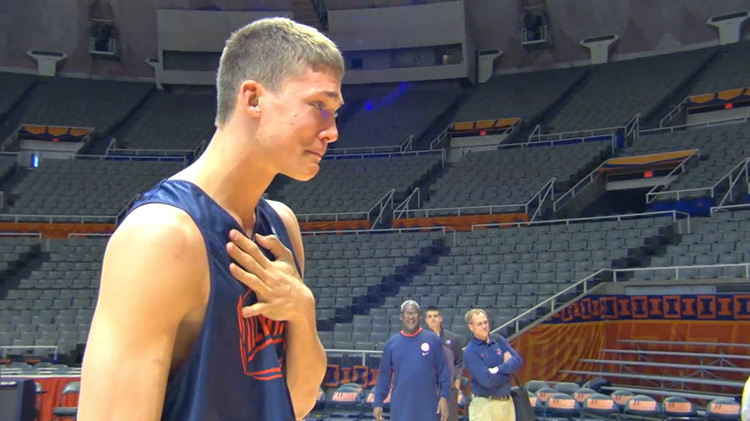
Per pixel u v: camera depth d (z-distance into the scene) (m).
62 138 21.19
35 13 22.70
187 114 22.84
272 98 0.90
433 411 4.76
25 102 21.92
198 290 0.84
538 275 11.86
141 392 0.78
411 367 4.78
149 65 24.08
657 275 10.93
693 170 15.22
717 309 9.92
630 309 10.84
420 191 18.08
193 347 0.84
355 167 19.70
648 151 16.94
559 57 23.12
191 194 0.89
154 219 0.83
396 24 22.91
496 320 10.52
